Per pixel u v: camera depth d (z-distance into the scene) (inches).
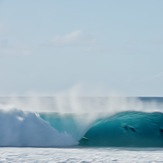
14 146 3408.0
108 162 2588.6
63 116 3816.4
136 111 3826.3
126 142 3614.7
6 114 3545.8
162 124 3673.7
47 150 3014.3
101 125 3725.4
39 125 3565.5
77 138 3673.7
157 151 3112.7
